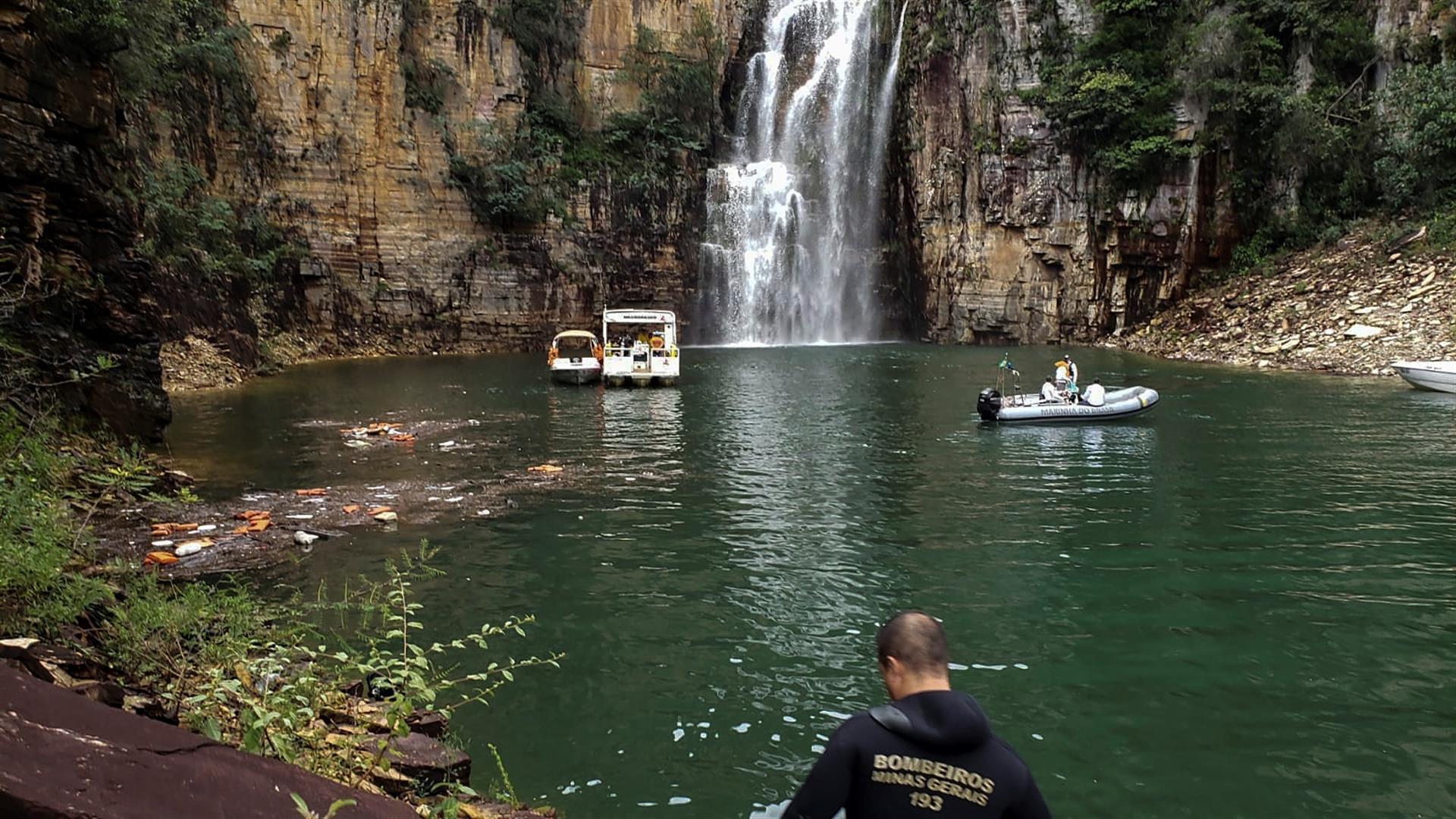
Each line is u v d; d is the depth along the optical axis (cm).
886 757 308
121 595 699
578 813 571
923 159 4650
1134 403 2183
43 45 1259
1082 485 1502
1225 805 584
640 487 1491
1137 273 4303
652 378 2928
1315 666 796
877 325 5038
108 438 1347
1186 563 1084
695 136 4828
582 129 4619
